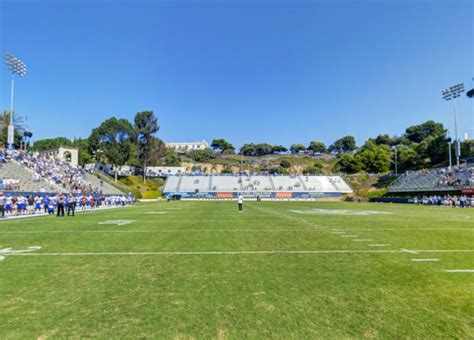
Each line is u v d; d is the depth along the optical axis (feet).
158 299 15.93
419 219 62.80
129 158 221.25
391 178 233.14
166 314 14.02
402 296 16.39
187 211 87.20
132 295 16.55
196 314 13.99
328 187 230.48
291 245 31.63
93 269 21.99
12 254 27.22
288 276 20.13
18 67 129.59
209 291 17.15
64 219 62.64
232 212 82.89
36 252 28.09
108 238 36.50
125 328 12.60
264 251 28.45
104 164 241.14
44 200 91.91
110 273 20.93
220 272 21.15
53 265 23.17
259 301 15.62
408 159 266.98
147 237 37.19
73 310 14.48
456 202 128.47
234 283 18.62
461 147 232.94
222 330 12.42
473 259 25.30
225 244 32.19
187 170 320.29
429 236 38.32
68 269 21.99
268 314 13.99
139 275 20.42
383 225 51.06
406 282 18.88
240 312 14.21
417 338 11.80
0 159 114.42
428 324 13.00
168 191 222.69
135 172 261.03
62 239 35.76
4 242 33.68
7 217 68.33
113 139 218.38
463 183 150.00
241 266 22.81
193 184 231.91
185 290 17.35
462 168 168.55
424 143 263.70
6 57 124.57
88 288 17.70
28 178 113.80
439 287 17.90
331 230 44.16
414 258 25.63
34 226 49.70
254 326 12.76
